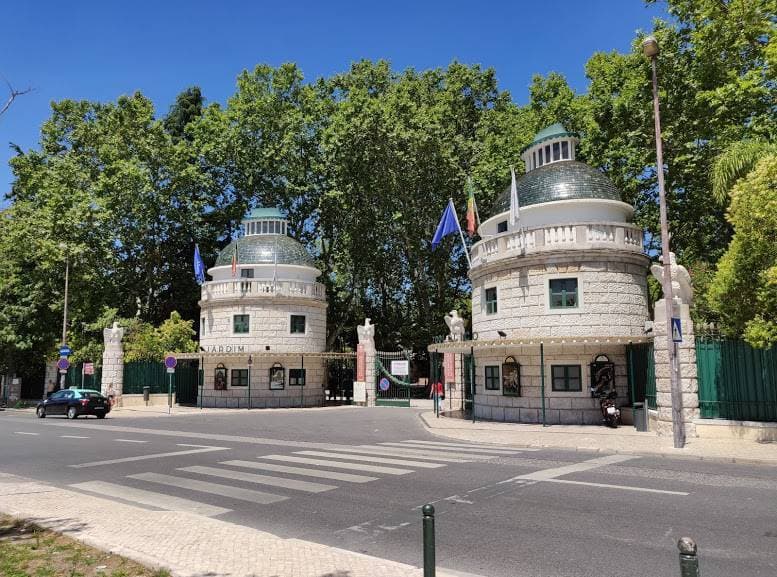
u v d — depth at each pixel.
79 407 32.84
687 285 20.16
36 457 17.42
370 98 49.53
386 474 13.73
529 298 27.05
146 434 23.81
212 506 10.82
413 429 25.14
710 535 8.53
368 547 8.27
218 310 43.78
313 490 12.05
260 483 12.88
